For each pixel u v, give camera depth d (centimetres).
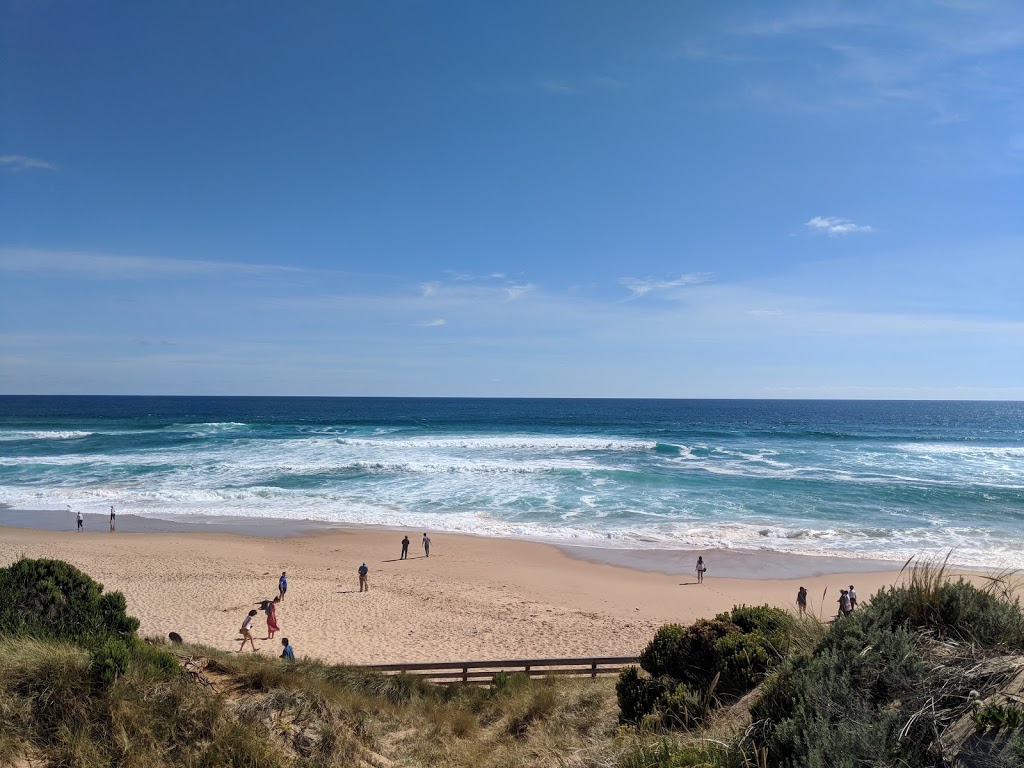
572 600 2070
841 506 3341
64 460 4669
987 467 4691
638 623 1852
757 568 2405
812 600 2078
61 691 607
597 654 1591
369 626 1792
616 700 930
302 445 5728
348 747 721
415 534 2884
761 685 576
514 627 1798
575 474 4216
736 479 4078
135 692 646
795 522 3034
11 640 698
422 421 10169
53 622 797
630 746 554
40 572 844
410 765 732
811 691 431
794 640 669
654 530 2919
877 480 4066
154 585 2112
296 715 732
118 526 3000
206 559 2459
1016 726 333
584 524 3030
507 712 977
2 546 2594
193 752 619
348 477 4141
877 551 2583
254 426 8031
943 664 421
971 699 375
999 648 429
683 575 2334
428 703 990
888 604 517
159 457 4878
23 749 555
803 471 4447
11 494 3603
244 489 3744
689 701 643
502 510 3294
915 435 7956
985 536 2767
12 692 595
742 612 782
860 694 422
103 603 859
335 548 2667
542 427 8825
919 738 368
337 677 979
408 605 1986
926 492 3675
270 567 2381
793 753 398
